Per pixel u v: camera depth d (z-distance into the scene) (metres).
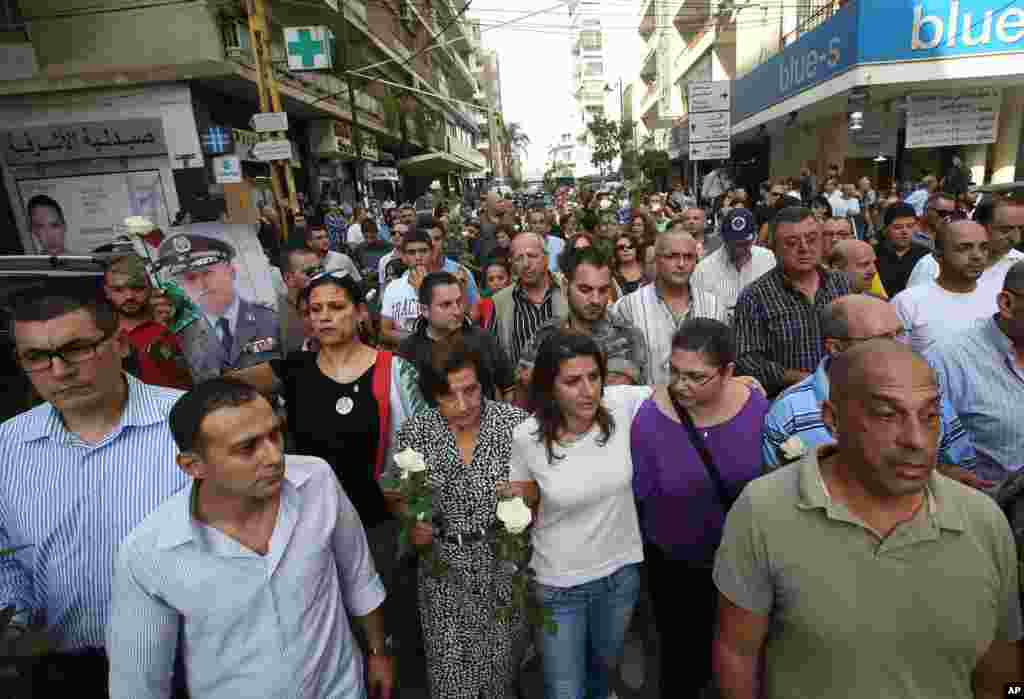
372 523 2.92
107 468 1.96
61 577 1.95
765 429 2.35
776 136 23.20
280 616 1.71
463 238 10.45
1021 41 12.84
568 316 3.52
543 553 2.39
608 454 2.36
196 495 1.68
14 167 13.28
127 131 13.12
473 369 2.39
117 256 3.50
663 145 37.69
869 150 16.95
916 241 5.31
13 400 3.44
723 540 1.58
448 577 2.47
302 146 20.56
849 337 2.18
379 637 2.15
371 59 25.81
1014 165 15.18
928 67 13.30
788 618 1.44
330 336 2.80
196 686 1.71
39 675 1.87
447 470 2.49
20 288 3.66
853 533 1.37
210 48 12.91
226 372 3.71
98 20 12.69
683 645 2.58
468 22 15.48
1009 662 1.45
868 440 1.27
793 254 3.23
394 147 31.66
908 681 1.36
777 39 21.09
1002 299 2.35
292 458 1.91
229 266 3.88
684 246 3.53
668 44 35.50
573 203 18.08
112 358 1.91
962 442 2.39
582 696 2.46
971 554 1.33
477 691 2.45
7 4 12.41
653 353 3.68
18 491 1.93
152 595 1.64
